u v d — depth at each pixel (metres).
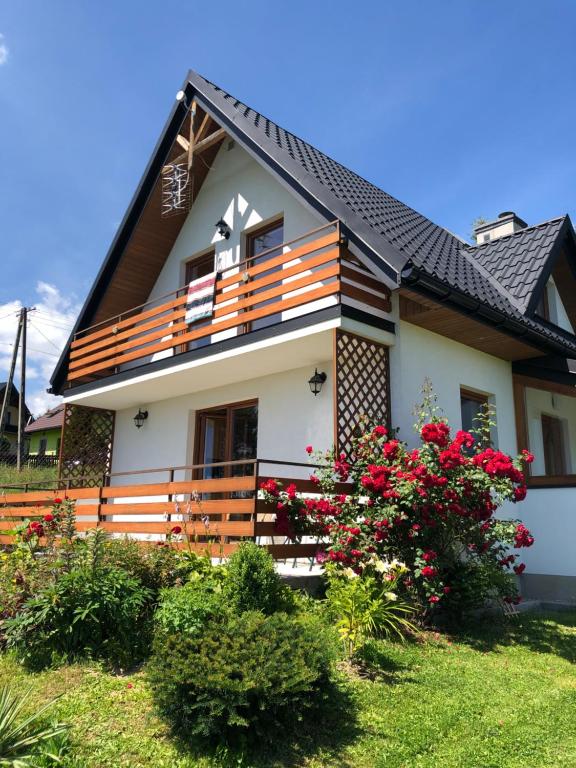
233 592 5.89
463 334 9.74
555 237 12.48
